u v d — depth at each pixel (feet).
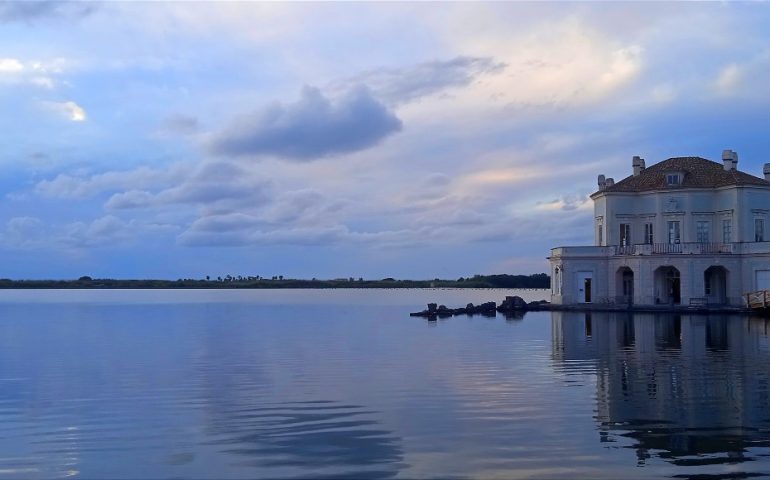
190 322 231.50
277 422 67.46
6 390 87.66
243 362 113.70
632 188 258.98
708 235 248.73
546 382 86.58
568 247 253.85
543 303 269.64
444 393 80.74
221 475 51.70
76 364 113.60
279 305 414.82
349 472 51.80
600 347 123.54
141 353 130.11
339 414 70.49
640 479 49.03
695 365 98.78
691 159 266.36
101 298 616.39
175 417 70.44
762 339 133.80
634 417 66.49
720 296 240.12
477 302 463.83
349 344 142.72
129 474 52.44
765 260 225.56
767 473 49.96
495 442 58.65
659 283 242.58
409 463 53.57
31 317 269.03
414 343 141.28
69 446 60.08
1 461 56.03
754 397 75.31
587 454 54.75
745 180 241.96
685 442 57.77
